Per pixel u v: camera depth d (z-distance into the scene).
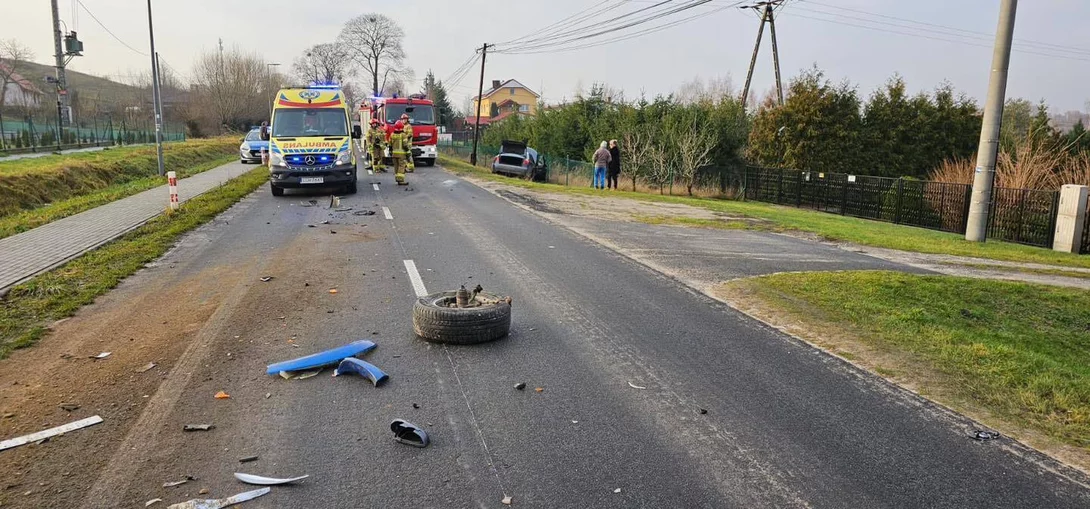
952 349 5.84
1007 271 10.34
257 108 74.38
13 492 3.46
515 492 3.52
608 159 23.31
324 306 6.94
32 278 8.04
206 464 3.77
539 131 41.97
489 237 11.35
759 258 10.29
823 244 12.24
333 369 5.23
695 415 4.48
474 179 23.53
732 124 29.42
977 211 14.60
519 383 4.96
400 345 5.77
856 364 5.50
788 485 3.62
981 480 3.69
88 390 4.77
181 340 5.85
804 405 4.67
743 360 5.55
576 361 5.46
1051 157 18.92
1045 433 4.29
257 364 5.29
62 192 18.84
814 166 28.08
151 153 31.12
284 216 13.56
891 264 10.30
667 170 27.17
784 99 31.14
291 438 4.09
